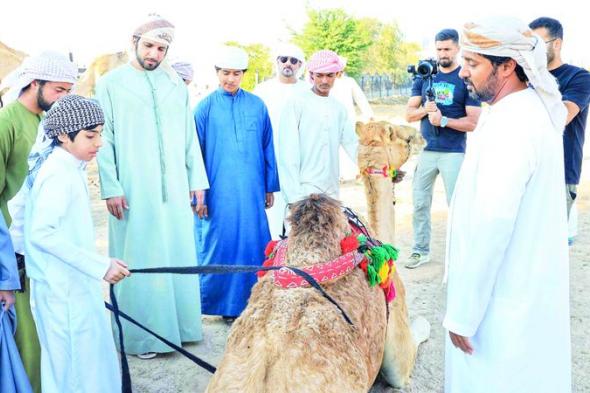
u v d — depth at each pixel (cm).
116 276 336
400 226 934
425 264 734
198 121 559
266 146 579
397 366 406
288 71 695
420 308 597
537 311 275
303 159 511
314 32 3078
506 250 276
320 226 304
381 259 312
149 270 323
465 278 275
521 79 283
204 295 576
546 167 271
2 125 382
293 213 314
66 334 341
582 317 566
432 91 655
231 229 558
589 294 621
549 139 273
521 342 275
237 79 554
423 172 698
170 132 493
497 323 279
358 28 3259
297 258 299
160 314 497
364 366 271
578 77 557
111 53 1558
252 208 560
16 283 336
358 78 3350
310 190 509
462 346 285
